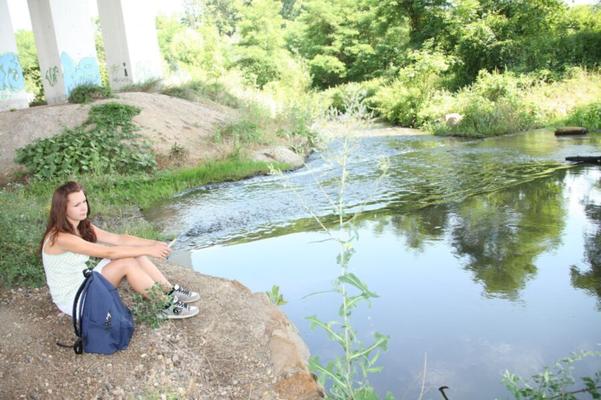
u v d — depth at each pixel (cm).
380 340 289
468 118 1623
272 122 1555
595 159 987
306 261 573
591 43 1972
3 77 1748
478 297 457
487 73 1942
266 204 823
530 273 500
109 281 362
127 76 1712
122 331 344
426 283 493
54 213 354
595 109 1498
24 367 329
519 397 294
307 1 3469
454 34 2295
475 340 388
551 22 2183
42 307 404
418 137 1593
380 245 605
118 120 1118
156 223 748
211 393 326
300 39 3612
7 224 488
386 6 2811
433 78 2145
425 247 589
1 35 1734
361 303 459
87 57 1753
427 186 892
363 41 3266
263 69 3262
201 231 702
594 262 518
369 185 921
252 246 632
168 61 3416
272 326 398
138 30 1714
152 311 379
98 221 754
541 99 1684
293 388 331
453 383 340
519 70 1967
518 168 990
